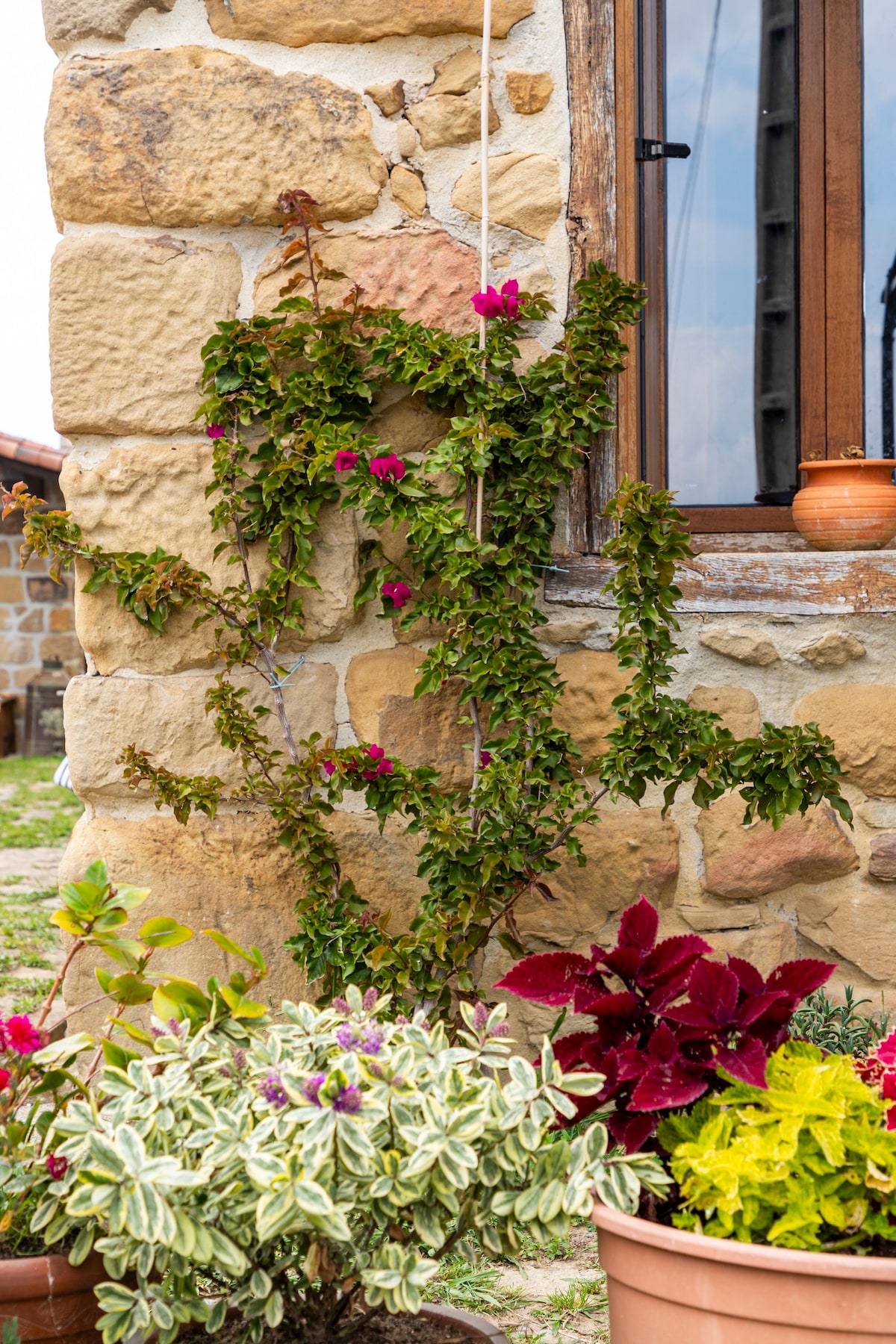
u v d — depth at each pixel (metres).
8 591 14.85
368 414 2.82
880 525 2.88
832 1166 1.56
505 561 2.72
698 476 3.19
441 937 2.61
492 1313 2.12
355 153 2.79
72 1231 1.81
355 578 2.83
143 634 2.79
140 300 2.76
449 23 2.79
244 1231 1.63
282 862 2.80
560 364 2.75
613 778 2.59
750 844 2.89
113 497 2.78
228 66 2.75
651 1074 1.67
